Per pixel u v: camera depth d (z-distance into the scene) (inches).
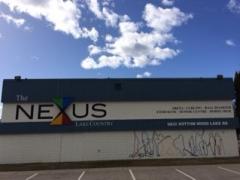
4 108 1066.7
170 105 1099.3
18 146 1047.0
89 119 1074.1
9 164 1014.4
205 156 1073.5
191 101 1106.7
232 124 1095.0
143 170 748.0
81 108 1080.8
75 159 1047.6
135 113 1087.0
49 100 1077.8
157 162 970.7
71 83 1095.6
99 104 1086.4
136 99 1092.5
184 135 1083.9
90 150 1056.8
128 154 1059.9
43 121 1064.2
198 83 1119.6
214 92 1113.4
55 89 1087.6
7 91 1075.9
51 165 958.4
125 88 1101.1
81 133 1066.7
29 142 1051.3
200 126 1087.6
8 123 1055.0
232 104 1112.2
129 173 682.8
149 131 1080.2
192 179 553.3
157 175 627.8
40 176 677.3
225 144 1085.8
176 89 1109.1
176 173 653.3
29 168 896.3
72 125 1064.2
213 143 1083.3
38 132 1055.0
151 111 1091.3
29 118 1063.6
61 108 1072.2
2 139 1049.5
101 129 1066.7
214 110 1104.2
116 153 1059.3
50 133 1060.5
